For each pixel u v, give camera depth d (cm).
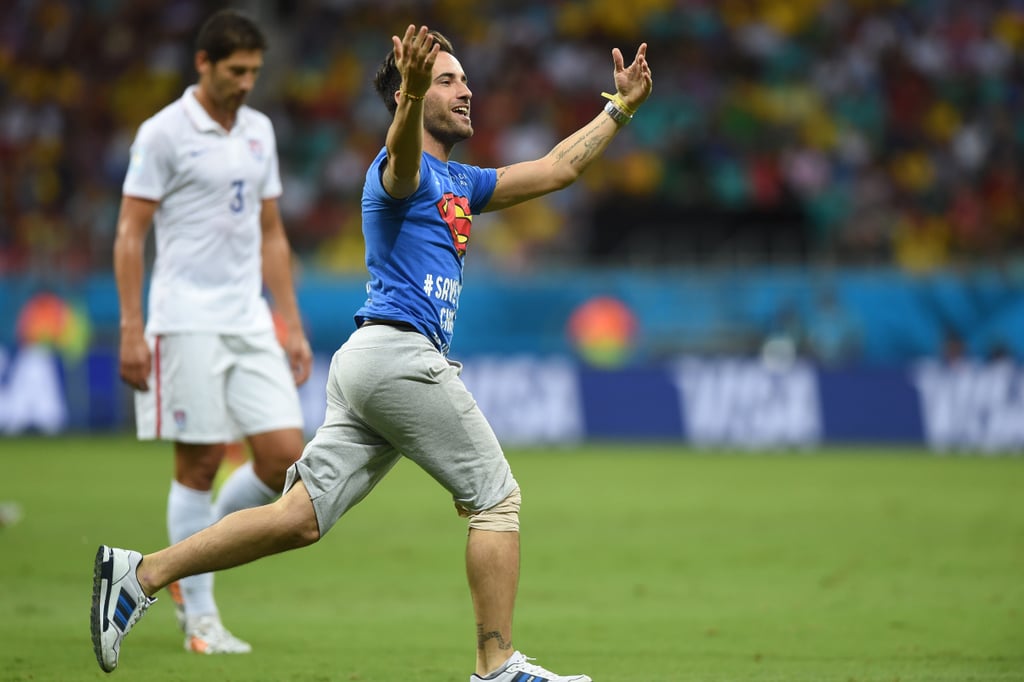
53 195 9131
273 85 9656
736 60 9538
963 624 2350
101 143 9469
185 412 2152
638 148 8862
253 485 2192
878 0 9881
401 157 1554
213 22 2156
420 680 1881
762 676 1903
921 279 6894
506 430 6925
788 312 6912
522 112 9306
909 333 6906
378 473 1705
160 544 3366
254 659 2045
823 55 9619
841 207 8675
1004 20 9850
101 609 1633
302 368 2320
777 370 6812
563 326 7006
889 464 5894
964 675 1903
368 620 2427
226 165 2178
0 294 7175
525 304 7025
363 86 9506
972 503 4422
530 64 9594
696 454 6381
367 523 3938
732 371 6838
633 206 8638
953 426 6706
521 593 2731
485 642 1634
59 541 3425
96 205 8825
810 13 9825
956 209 8744
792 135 9069
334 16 10000
